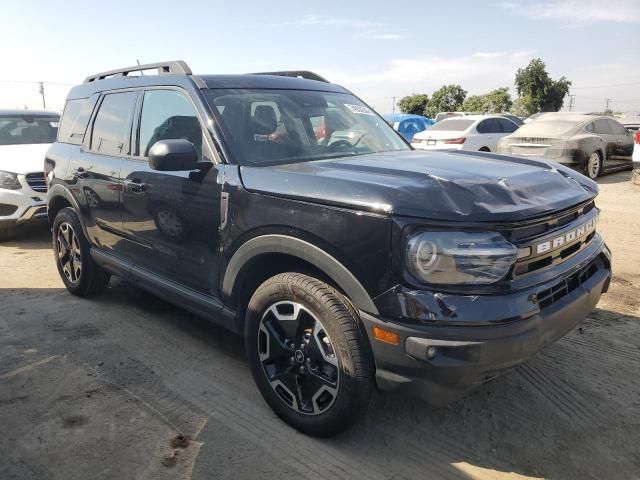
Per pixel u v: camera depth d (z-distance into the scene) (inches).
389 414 118.6
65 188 183.2
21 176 271.6
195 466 102.0
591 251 117.0
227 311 125.2
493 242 89.7
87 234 178.5
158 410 120.8
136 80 160.2
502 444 108.3
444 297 88.4
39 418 117.6
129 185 148.9
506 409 120.0
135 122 154.7
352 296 96.7
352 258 95.2
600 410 119.3
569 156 455.2
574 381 131.0
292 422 112.3
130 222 152.6
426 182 97.7
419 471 100.7
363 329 97.7
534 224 96.0
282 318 109.7
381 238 91.6
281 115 139.3
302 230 102.2
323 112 148.9
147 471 100.7
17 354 148.6
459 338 87.6
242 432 112.5
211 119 128.5
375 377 98.3
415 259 89.1
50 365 142.1
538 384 130.0
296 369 110.0
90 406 122.3
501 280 90.8
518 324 90.3
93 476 99.5
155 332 163.8
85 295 192.4
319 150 135.1
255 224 111.1
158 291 147.9
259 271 120.1
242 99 137.3
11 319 174.1
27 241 289.4
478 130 532.1
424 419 116.7
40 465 102.5
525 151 478.0
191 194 127.6
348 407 100.5
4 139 317.7
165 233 139.3
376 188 95.3
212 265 125.9
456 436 111.0
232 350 151.6
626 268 216.1
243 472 100.4
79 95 191.6
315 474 99.9
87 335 161.3
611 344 149.9
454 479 98.6
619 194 402.6
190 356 147.6
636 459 103.4
